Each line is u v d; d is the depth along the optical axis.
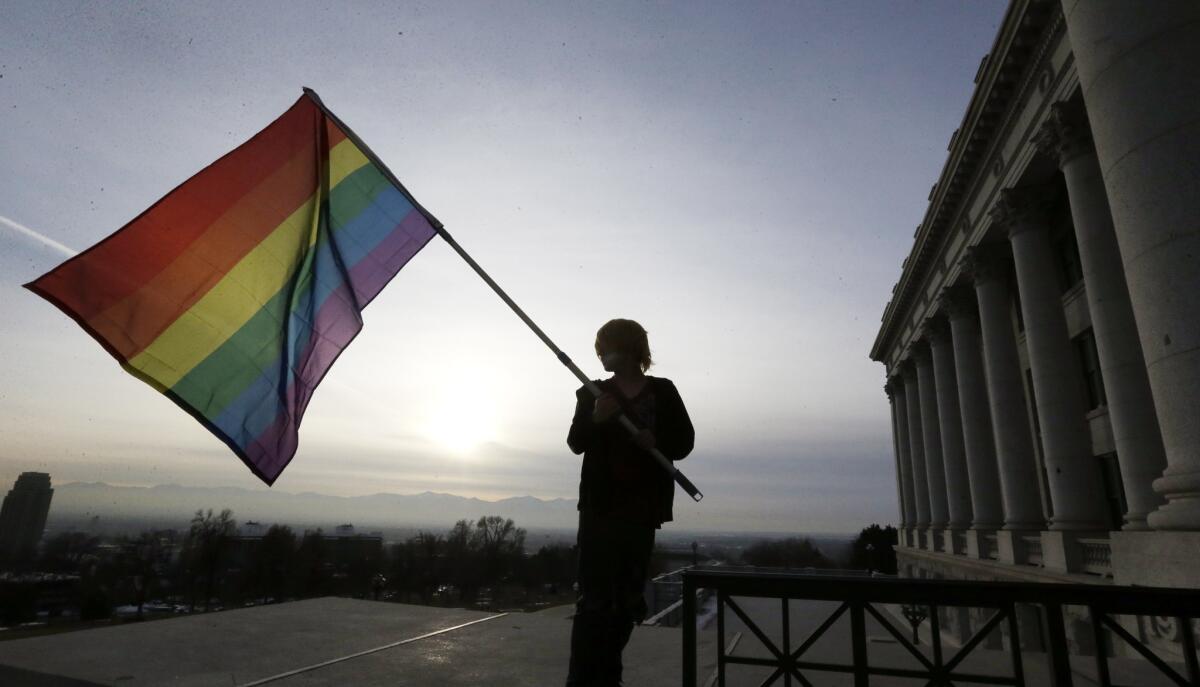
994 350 25.98
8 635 6.80
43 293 4.45
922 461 44.69
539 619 7.70
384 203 5.62
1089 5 10.92
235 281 5.03
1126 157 10.02
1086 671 5.67
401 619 7.67
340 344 5.33
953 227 29.84
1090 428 21.58
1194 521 8.79
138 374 4.55
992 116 23.03
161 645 6.09
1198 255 9.11
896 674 2.84
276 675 5.06
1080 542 18.36
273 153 5.42
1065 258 23.52
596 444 3.31
